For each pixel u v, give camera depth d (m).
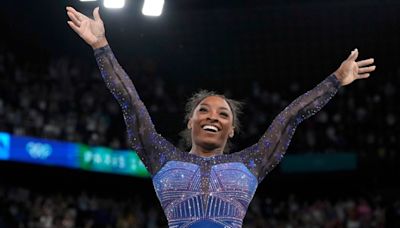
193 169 4.75
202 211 4.63
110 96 28.08
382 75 29.67
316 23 30.48
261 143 4.99
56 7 28.62
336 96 28.97
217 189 4.68
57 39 29.45
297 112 5.14
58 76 27.94
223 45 30.77
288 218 25.55
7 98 24.97
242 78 30.56
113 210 25.11
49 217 22.66
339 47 30.41
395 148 26.80
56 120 25.28
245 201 4.73
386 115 28.22
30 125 24.00
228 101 5.25
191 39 30.75
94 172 26.20
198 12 30.42
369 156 26.58
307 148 27.12
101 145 25.38
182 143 5.69
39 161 23.03
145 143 4.94
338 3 29.98
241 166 4.84
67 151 23.86
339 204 25.11
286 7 29.88
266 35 30.75
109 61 5.09
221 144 4.91
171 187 4.71
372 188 27.22
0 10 29.03
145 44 30.61
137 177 27.06
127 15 29.70
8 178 25.70
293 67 30.66
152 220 25.58
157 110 27.86
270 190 28.81
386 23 29.91
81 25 5.09
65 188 27.19
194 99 5.39
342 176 27.00
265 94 29.80
